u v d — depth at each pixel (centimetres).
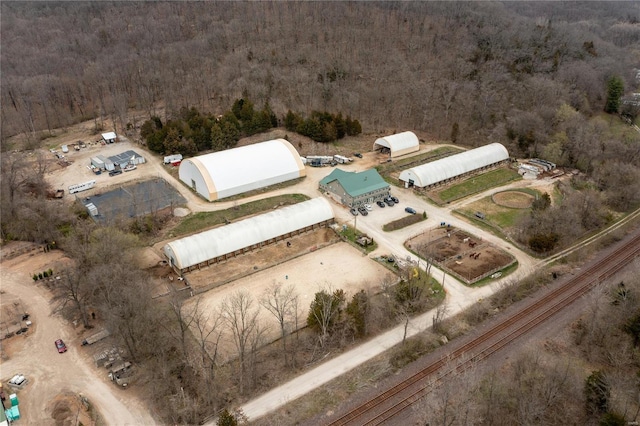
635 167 10131
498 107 13700
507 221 8800
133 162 11162
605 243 7969
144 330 5500
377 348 5678
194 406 4753
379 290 6688
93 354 5638
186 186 10225
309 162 11319
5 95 14900
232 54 16438
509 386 5009
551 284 6862
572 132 11825
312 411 4800
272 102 13925
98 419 4738
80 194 9812
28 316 6297
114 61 16462
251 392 5047
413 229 8512
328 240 8225
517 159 11906
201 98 14838
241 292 6675
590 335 5697
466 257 7588
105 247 6481
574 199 8675
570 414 4738
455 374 4616
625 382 5034
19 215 8200
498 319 6147
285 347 5597
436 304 6450
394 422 4656
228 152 10306
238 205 9362
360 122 13825
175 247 7169
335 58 15862
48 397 5028
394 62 15838
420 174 10081
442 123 13775
